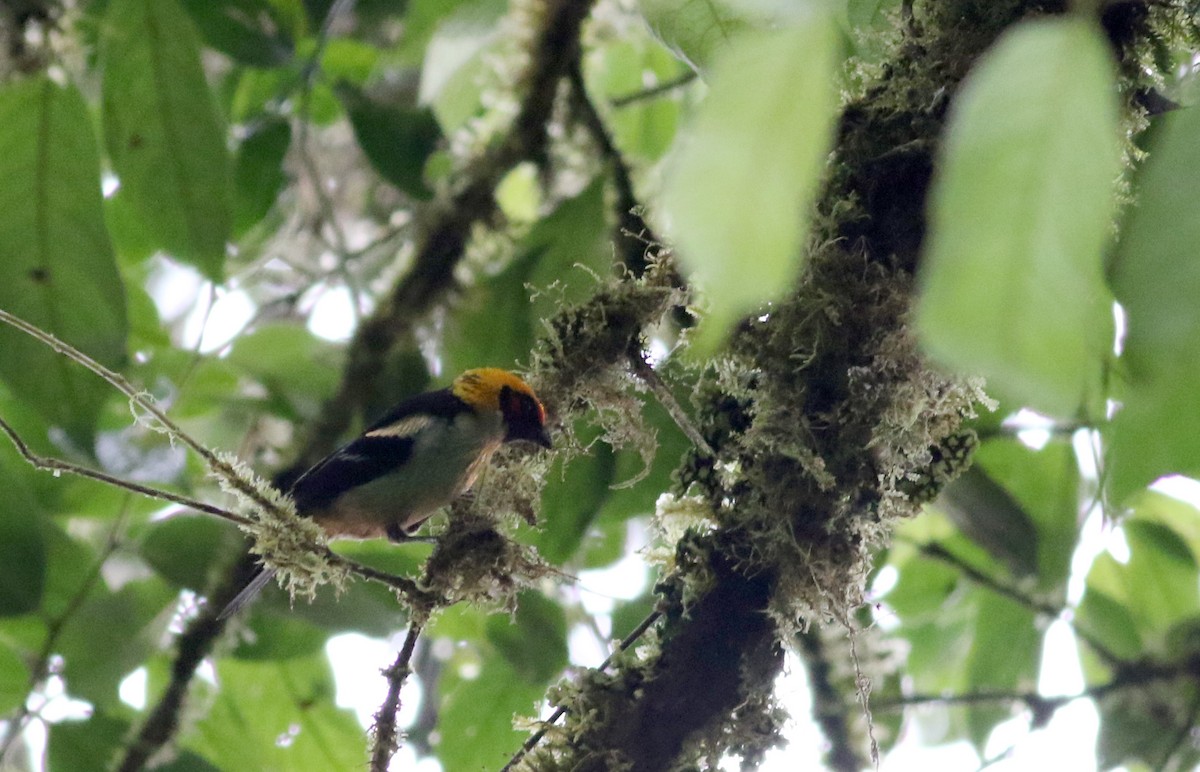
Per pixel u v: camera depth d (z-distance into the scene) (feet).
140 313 37.40
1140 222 6.58
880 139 20.25
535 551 24.84
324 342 37.14
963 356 6.30
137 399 21.94
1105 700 37.11
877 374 20.18
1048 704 35.88
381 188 46.88
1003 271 6.32
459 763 36.52
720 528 20.31
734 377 20.99
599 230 33.30
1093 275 6.28
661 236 26.07
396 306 37.14
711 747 19.51
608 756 19.40
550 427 24.52
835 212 19.98
